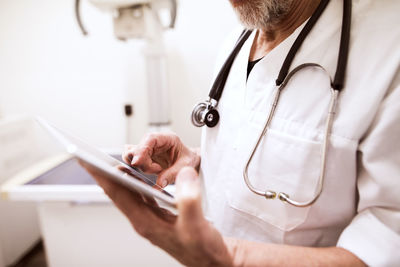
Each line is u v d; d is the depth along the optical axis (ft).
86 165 1.08
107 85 5.25
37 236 5.71
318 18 1.72
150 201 1.34
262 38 2.11
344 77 1.48
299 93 1.65
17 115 5.48
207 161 2.23
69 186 3.18
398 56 1.36
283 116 1.68
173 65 4.90
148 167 1.97
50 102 5.51
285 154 1.62
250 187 1.64
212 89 2.18
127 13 3.47
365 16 1.56
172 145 2.21
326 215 1.62
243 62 2.09
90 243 3.42
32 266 5.18
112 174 0.97
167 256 3.43
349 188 1.56
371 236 1.35
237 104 2.01
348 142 1.44
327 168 1.52
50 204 3.29
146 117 5.34
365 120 1.40
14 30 5.13
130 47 4.97
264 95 1.83
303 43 1.72
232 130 2.00
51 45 5.15
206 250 1.05
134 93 5.23
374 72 1.41
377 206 1.44
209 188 2.21
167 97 4.32
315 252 1.38
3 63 5.35
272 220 1.73
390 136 1.33
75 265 3.51
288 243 1.75
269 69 1.85
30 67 5.33
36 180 3.43
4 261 4.91
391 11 1.48
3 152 4.76
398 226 1.34
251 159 1.69
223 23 4.57
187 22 4.64
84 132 5.59
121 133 5.50
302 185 1.58
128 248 3.42
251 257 1.31
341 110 1.48
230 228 2.00
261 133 1.68
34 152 5.60
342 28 1.56
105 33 4.95
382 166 1.35
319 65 1.55
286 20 1.85
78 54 5.14
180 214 0.94
